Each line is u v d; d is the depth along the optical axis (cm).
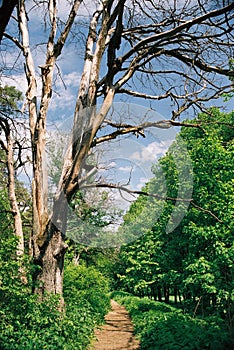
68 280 1399
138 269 2405
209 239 1344
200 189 1316
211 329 899
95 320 1316
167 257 1811
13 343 633
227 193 1284
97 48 962
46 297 873
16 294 732
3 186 1794
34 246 944
